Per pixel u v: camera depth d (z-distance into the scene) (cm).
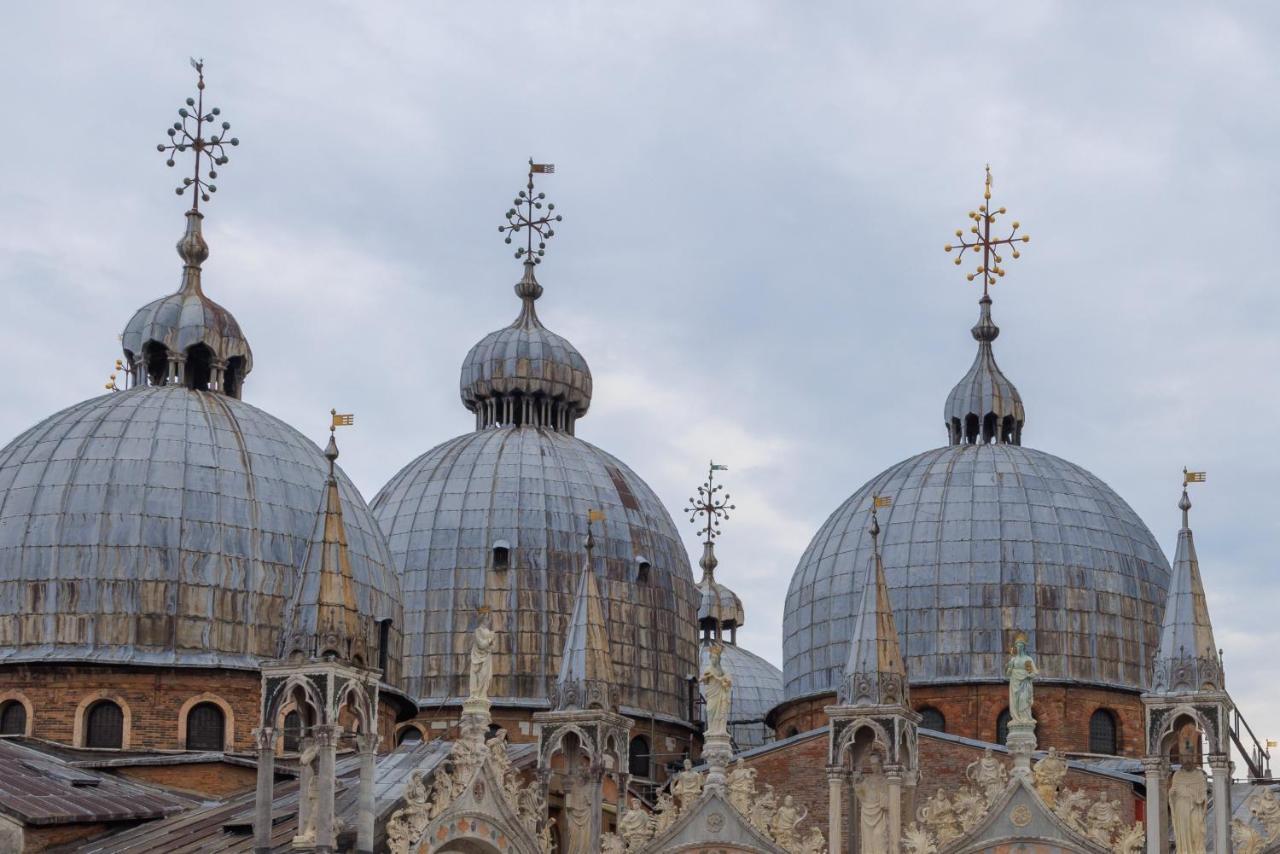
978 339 11381
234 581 9262
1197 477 7725
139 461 9406
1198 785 7444
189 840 8031
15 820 8112
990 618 10206
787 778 9394
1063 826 7438
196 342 10112
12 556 9238
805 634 10719
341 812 7606
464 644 10856
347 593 7419
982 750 9100
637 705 10919
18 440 9750
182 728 9056
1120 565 10394
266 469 9600
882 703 7756
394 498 11362
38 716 9044
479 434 11662
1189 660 7444
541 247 12238
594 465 11506
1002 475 10600
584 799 8131
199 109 10606
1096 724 10181
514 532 11012
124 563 9194
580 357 12062
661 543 11356
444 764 8038
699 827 7888
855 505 10888
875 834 7731
